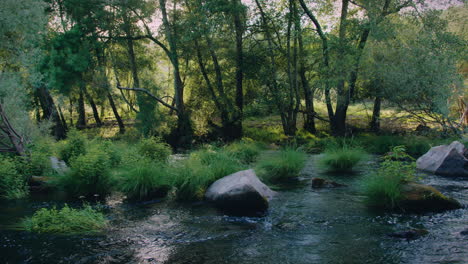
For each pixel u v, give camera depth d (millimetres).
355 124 24828
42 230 6125
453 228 6066
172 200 8375
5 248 5375
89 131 25562
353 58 19281
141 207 7770
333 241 5629
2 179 8688
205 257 5078
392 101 19000
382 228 6180
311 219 6773
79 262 4895
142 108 22172
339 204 7746
